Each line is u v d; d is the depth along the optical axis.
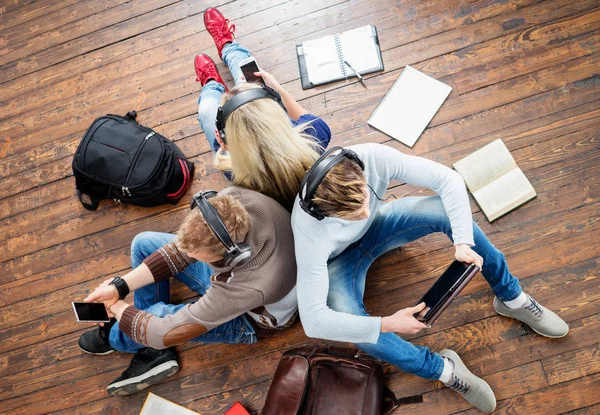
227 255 1.33
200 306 1.53
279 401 1.85
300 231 1.42
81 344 2.17
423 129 2.20
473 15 2.28
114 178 2.20
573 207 2.03
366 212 1.32
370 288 2.10
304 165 1.41
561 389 1.89
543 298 1.98
